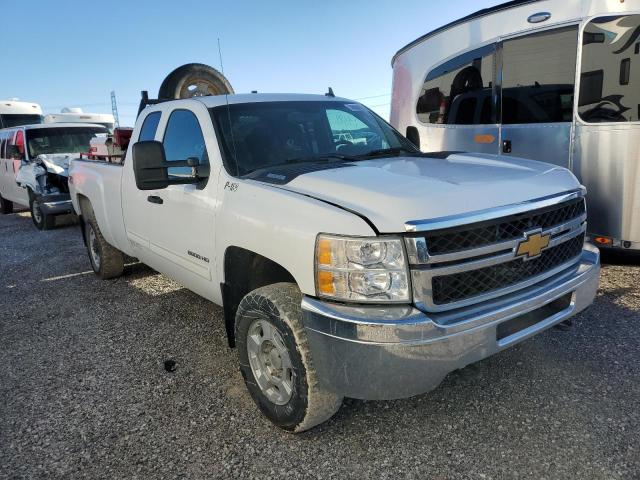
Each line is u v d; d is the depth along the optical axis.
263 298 2.88
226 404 3.40
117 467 2.84
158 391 3.62
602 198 5.14
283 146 3.75
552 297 2.84
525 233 2.69
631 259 5.52
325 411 2.82
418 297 2.43
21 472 2.83
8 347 4.55
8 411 3.46
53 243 9.30
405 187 2.67
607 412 3.03
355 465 2.75
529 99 5.67
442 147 6.75
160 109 4.46
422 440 2.91
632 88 4.88
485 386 3.39
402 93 7.37
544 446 2.78
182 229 3.88
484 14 6.04
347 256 2.46
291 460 2.81
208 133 3.68
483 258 2.57
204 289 3.83
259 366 3.12
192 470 2.78
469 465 2.69
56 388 3.75
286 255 2.74
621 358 3.62
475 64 6.20
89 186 5.82
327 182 2.86
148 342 4.46
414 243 2.40
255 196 3.06
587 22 5.11
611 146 5.02
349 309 2.46
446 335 2.43
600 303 4.54
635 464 2.61
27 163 11.23
